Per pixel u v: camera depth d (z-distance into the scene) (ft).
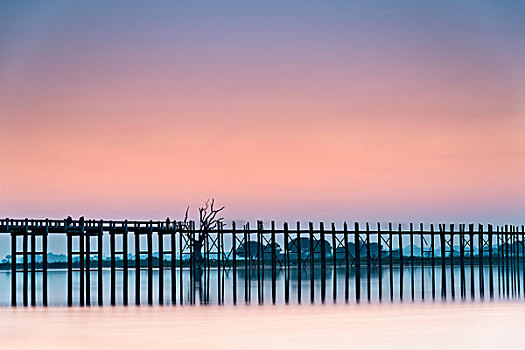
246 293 233.96
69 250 241.14
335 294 228.84
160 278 251.60
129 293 238.27
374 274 354.13
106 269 443.32
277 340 136.46
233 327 151.43
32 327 152.87
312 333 143.13
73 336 141.79
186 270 418.92
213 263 455.22
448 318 161.99
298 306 190.49
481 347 128.57
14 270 237.86
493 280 309.83
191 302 202.90
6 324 157.17
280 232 297.12
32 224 232.12
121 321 161.27
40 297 221.66
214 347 131.03
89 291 241.96
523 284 277.64
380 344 131.64
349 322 156.97
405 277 331.36
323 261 290.97
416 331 143.74
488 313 170.81
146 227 253.85
